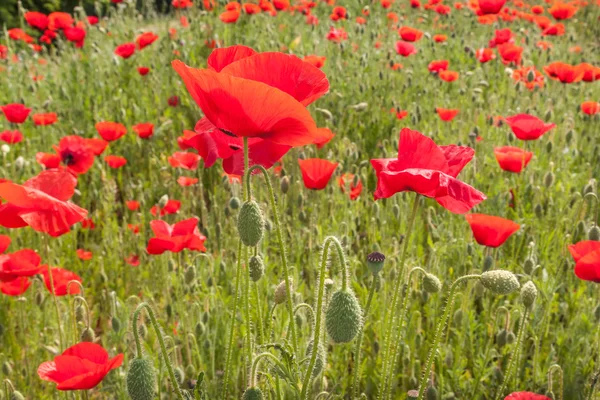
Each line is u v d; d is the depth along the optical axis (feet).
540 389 2.42
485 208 3.32
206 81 1.67
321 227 3.11
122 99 5.45
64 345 2.51
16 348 2.66
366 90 5.34
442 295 2.70
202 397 2.20
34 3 10.75
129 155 4.91
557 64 4.51
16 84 5.91
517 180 3.54
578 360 2.45
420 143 1.93
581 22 10.00
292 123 1.69
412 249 2.80
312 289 2.79
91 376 2.00
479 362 2.38
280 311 2.49
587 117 4.70
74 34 5.82
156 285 3.25
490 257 2.49
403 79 5.85
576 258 2.27
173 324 2.66
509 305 2.72
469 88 5.70
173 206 3.34
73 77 5.83
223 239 3.39
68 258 3.44
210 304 2.66
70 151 3.32
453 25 8.37
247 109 1.68
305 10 7.24
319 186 2.74
